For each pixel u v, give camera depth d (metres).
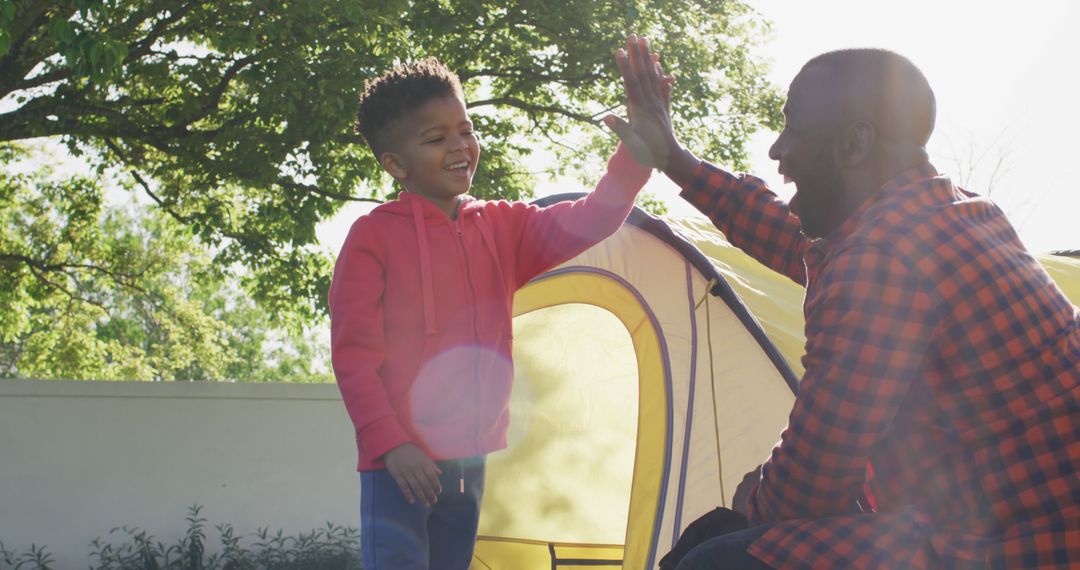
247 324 42.03
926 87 1.93
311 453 9.73
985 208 1.89
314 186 12.27
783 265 2.46
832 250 1.86
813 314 1.83
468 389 2.48
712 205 2.54
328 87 10.83
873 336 1.74
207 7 11.73
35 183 15.51
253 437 9.66
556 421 4.74
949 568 1.74
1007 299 1.73
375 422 2.33
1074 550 1.65
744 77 14.55
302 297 14.18
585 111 14.34
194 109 12.05
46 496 9.19
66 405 9.33
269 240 13.89
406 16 12.55
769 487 1.90
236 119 11.82
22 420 9.23
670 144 2.52
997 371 1.73
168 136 12.05
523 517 4.80
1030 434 1.72
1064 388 1.72
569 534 4.79
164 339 19.50
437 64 2.66
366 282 2.45
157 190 14.60
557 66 13.31
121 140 13.77
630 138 2.50
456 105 2.59
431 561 2.49
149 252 16.33
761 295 4.18
